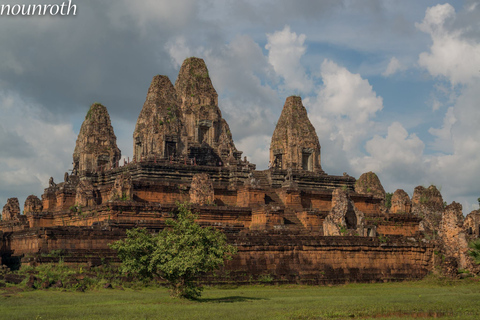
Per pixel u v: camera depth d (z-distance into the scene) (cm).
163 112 7625
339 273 5338
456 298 3997
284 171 7844
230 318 3011
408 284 5344
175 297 3919
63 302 3562
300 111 8581
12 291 3956
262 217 6512
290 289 4822
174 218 6125
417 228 7419
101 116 8706
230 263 4950
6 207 8481
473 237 6581
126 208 6019
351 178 8344
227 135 9069
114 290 4256
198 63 8669
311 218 6894
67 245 4997
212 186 6712
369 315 3225
